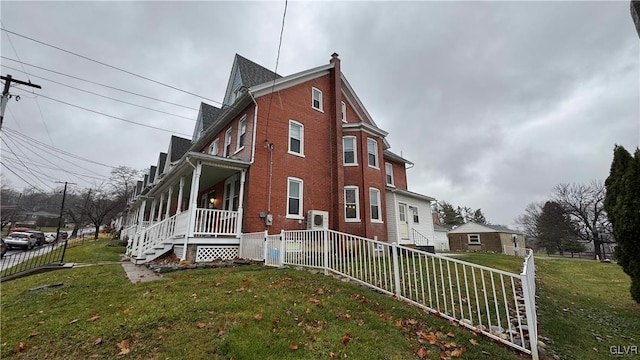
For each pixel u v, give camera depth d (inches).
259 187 435.2
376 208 549.0
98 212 1328.7
